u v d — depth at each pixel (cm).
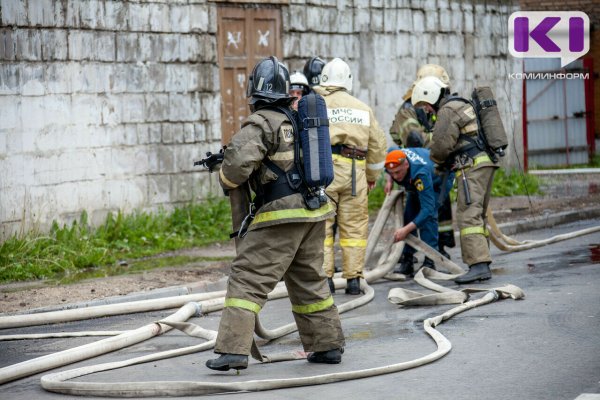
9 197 1465
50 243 1491
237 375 804
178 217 1706
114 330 1042
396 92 2195
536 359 820
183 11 1733
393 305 1136
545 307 1045
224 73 1822
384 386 752
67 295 1205
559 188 2361
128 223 1622
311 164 789
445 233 1377
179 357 886
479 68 2445
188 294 1234
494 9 2483
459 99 1259
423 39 2266
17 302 1166
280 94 802
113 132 1627
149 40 1678
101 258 1460
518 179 2331
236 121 1850
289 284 833
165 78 1706
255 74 806
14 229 1470
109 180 1622
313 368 823
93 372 827
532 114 2992
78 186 1572
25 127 1489
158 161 1700
